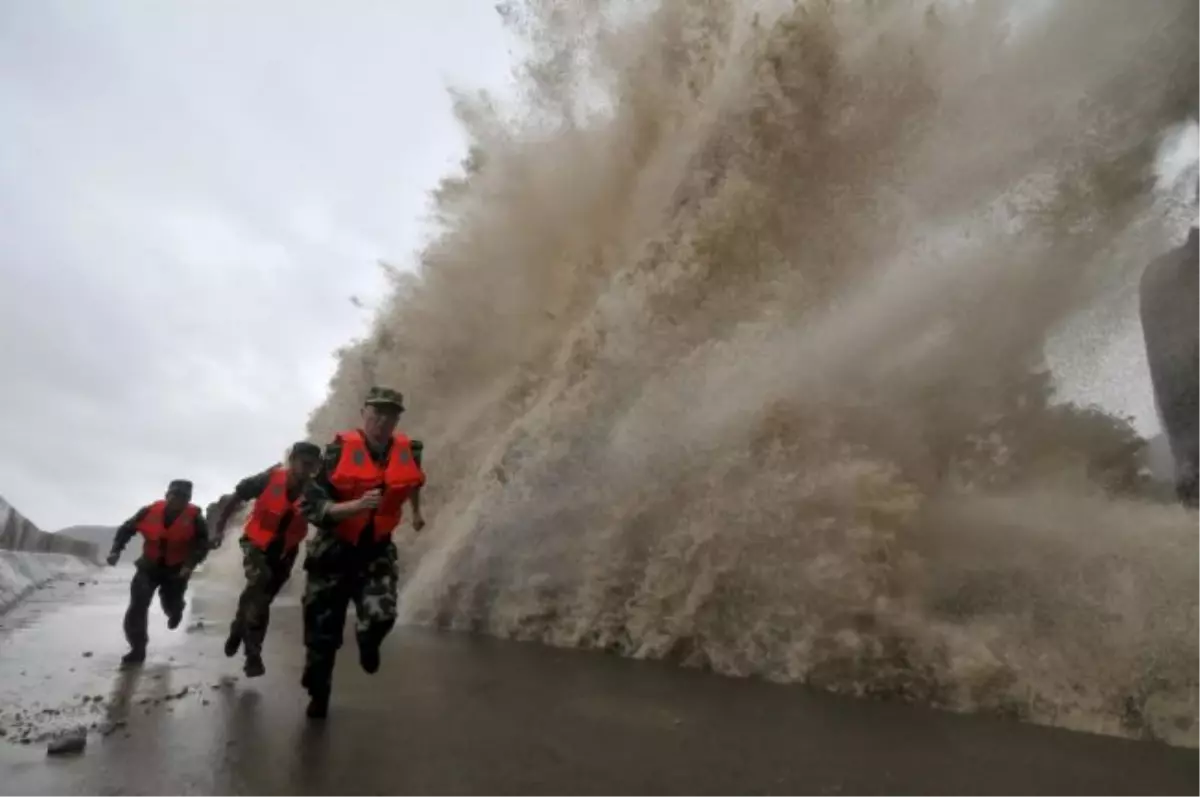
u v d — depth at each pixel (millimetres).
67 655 6766
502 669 6551
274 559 5961
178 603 7039
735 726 4617
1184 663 4898
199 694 5152
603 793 3330
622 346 9383
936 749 4148
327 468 4668
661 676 6395
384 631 4473
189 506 6824
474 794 3262
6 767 3445
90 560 36156
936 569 6430
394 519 4656
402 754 3820
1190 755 4094
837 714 5004
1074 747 4234
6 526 17875
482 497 10258
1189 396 7477
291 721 4445
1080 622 5547
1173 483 7500
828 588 6449
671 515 8008
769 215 8992
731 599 7078
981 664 5359
